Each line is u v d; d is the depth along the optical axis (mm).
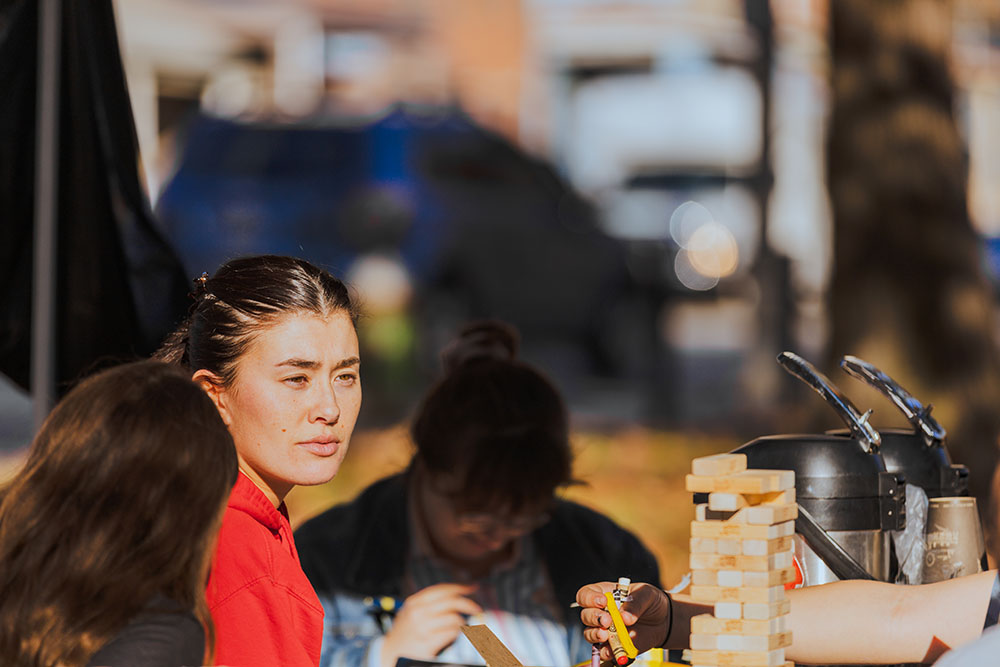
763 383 23453
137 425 3879
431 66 46562
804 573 5266
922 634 4980
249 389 4777
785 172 41875
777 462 5152
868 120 14375
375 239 24156
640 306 26641
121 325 7148
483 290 25266
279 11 40375
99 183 7062
